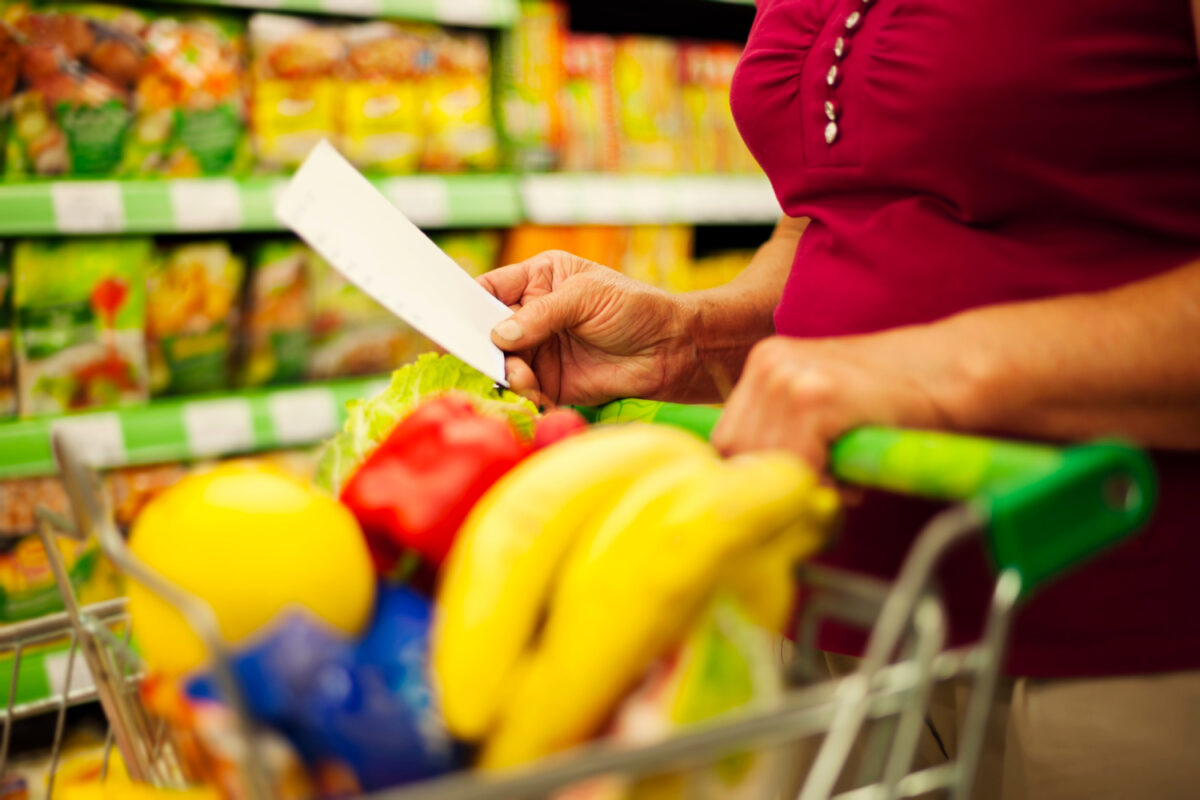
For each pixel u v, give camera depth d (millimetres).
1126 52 692
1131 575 670
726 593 461
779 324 929
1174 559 669
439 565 543
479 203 2230
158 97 2006
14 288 1933
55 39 1907
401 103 2211
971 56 719
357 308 2271
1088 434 588
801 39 878
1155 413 593
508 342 893
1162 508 665
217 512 476
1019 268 738
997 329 586
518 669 451
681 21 2930
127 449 1957
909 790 436
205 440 2035
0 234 1898
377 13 2109
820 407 525
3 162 1900
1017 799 728
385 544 560
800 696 412
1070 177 720
